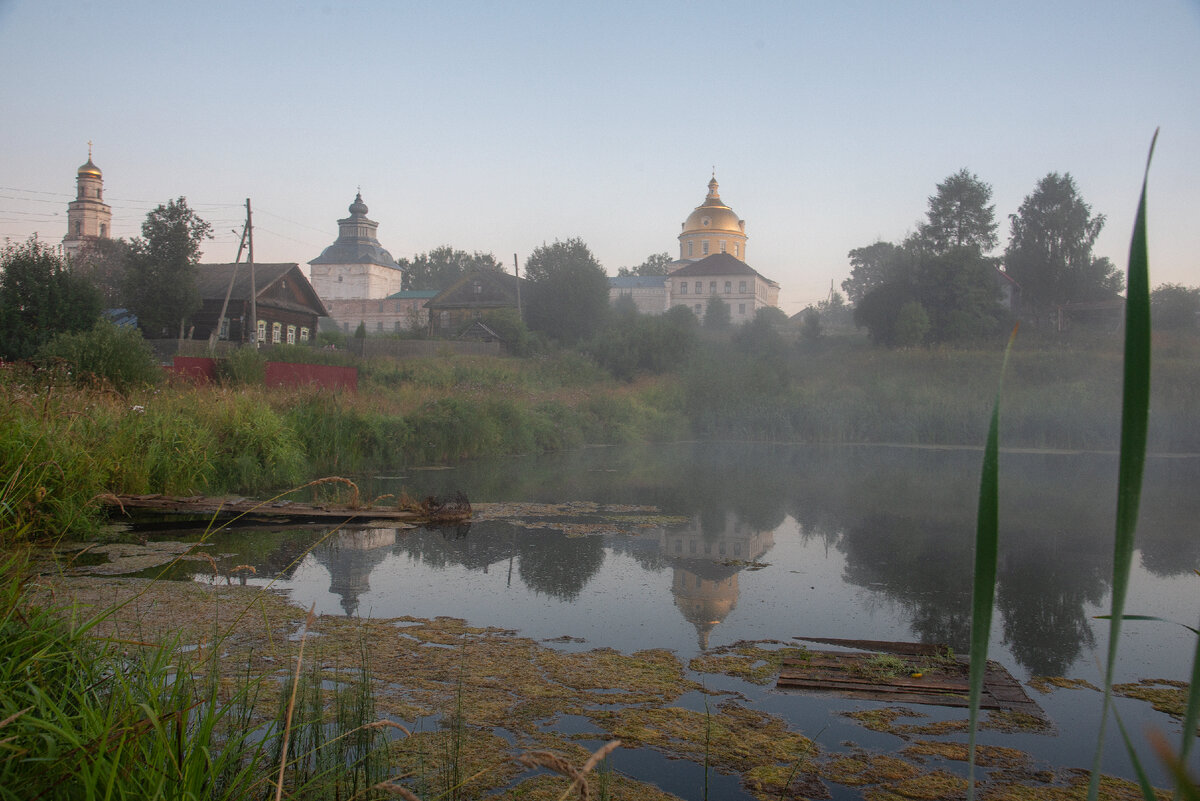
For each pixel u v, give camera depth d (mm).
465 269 103625
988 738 3439
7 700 2137
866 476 13242
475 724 3430
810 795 2906
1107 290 46281
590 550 7188
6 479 5969
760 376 24938
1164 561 7098
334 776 2740
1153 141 783
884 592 5891
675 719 3574
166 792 2008
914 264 38344
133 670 2760
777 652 4520
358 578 5977
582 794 1442
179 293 31812
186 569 5895
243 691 2629
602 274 47594
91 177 67562
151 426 8953
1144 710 3779
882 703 3820
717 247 85062
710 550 7277
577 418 20312
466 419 15711
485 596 5586
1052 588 6102
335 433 12617
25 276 22297
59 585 4863
